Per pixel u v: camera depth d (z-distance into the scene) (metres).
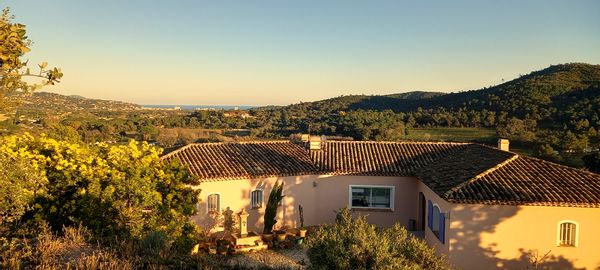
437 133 50.41
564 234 14.41
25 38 6.25
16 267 7.04
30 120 53.53
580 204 13.81
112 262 7.48
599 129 40.25
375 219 21.05
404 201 21.00
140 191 12.29
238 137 53.47
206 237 17.67
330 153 22.83
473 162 18.73
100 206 11.88
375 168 21.00
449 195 14.62
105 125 57.00
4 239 8.03
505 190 14.73
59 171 12.43
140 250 8.84
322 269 9.77
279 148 23.28
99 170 12.71
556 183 15.14
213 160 20.16
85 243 8.78
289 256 16.59
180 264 8.36
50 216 11.70
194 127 67.94
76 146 13.76
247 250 17.05
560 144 39.31
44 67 6.43
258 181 19.77
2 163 9.34
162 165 14.57
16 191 9.29
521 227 14.47
